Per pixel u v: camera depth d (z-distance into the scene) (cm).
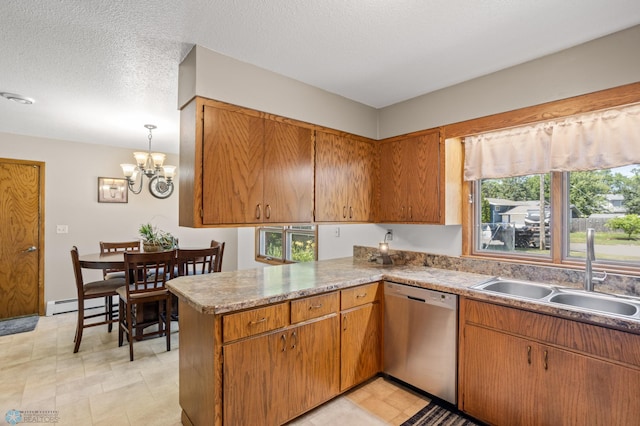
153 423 200
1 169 394
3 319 395
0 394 229
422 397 227
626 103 177
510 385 183
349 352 226
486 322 193
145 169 377
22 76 232
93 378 252
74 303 432
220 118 204
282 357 187
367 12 163
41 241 418
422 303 225
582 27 175
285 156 238
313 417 204
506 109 225
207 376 167
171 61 213
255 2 154
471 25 174
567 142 206
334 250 368
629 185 196
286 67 225
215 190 202
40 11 159
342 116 278
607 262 203
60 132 390
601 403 153
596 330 154
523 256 238
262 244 530
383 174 303
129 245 430
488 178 248
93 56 205
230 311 166
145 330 361
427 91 267
